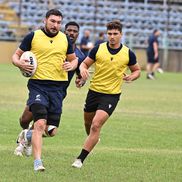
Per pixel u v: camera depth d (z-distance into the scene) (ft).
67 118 116.06
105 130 103.35
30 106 65.98
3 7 327.06
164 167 71.00
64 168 66.85
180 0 353.31
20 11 317.83
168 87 208.85
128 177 63.67
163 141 94.22
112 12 337.31
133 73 70.38
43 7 331.36
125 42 321.32
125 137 96.58
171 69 320.70
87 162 71.72
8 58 309.22
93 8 336.29
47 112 67.26
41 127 64.59
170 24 338.75
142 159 75.77
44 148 81.87
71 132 98.48
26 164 67.97
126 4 340.39
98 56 69.00
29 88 67.26
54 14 67.15
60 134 96.02
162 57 318.65
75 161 67.82
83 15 334.24
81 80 77.30
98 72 69.36
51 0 333.21
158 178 63.98
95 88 69.56
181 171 68.80
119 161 73.61
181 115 130.41
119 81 69.56
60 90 67.87
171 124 115.44
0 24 316.81
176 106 147.02
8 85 183.01
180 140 96.02
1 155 73.51
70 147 83.87
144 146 88.33
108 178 62.54
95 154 78.07
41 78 66.85
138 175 65.10
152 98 165.48
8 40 311.47
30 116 73.26
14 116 115.03
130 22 338.13
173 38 332.19
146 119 121.19
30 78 67.46
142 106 144.25
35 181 59.11
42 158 73.05
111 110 68.44
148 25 338.75
